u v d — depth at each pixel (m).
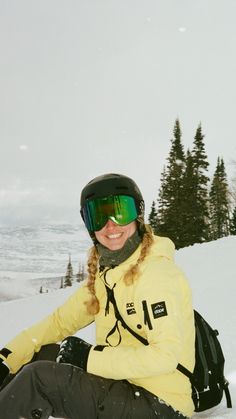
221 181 45.47
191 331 2.18
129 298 2.16
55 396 2.00
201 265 10.93
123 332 2.23
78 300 2.60
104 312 2.32
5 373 2.50
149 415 2.04
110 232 2.19
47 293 13.59
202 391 2.19
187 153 39.50
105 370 2.03
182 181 37.66
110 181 2.24
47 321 2.66
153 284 2.07
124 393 2.06
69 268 78.06
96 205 2.21
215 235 45.78
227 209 45.75
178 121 39.22
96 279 2.37
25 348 2.57
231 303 6.05
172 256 2.26
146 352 1.99
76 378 2.02
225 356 3.58
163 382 2.10
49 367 2.01
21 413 1.96
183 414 2.11
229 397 2.36
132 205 2.23
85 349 2.11
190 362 2.14
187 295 2.20
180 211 36.88
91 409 2.02
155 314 2.03
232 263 10.16
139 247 2.21
